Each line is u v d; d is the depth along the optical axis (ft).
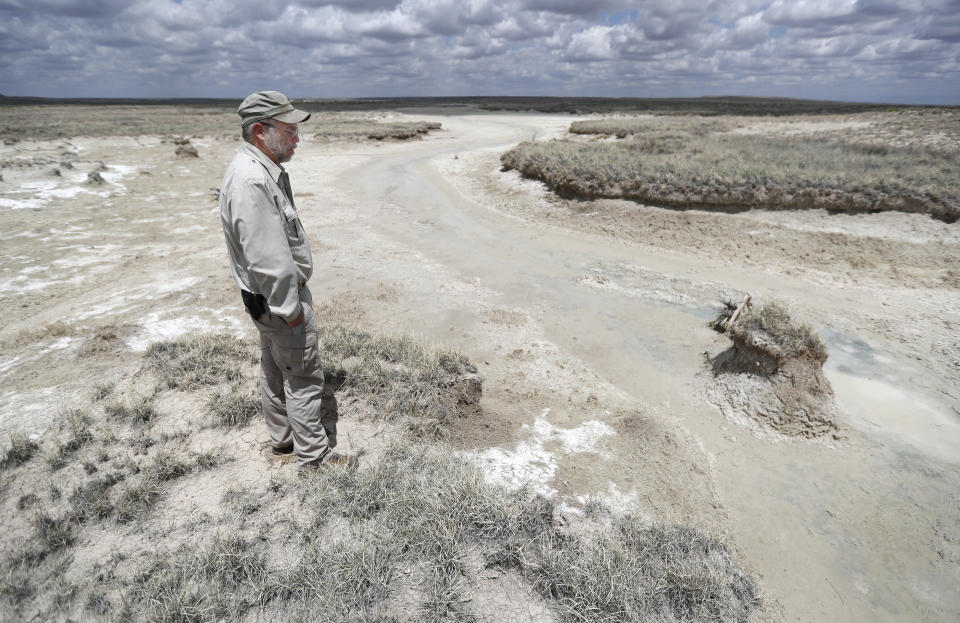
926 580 11.10
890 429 16.01
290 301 8.12
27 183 46.80
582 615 7.71
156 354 15.35
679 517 11.96
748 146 58.18
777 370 16.66
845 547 11.90
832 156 48.16
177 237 33.81
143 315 20.93
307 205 46.52
